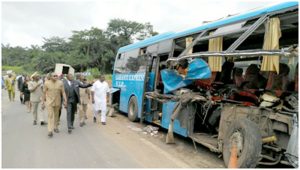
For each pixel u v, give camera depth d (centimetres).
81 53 7306
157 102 1001
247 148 549
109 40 7344
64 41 9462
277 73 636
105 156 671
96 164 611
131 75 1235
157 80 1021
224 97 745
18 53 10844
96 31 7194
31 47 10675
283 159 574
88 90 1060
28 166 589
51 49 9431
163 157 685
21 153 680
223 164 650
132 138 874
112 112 1337
